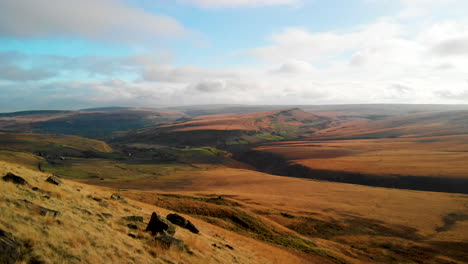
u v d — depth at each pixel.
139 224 23.02
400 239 67.00
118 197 37.72
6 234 10.40
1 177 20.03
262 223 59.94
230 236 42.47
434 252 58.00
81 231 14.59
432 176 184.50
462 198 124.06
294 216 81.62
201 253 21.33
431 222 84.56
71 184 34.41
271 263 32.62
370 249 58.78
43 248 11.10
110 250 13.92
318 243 55.72
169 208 60.62
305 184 177.00
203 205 64.75
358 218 87.38
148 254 15.94
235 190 158.62
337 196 132.12
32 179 24.16
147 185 180.62
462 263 52.03
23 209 14.10
